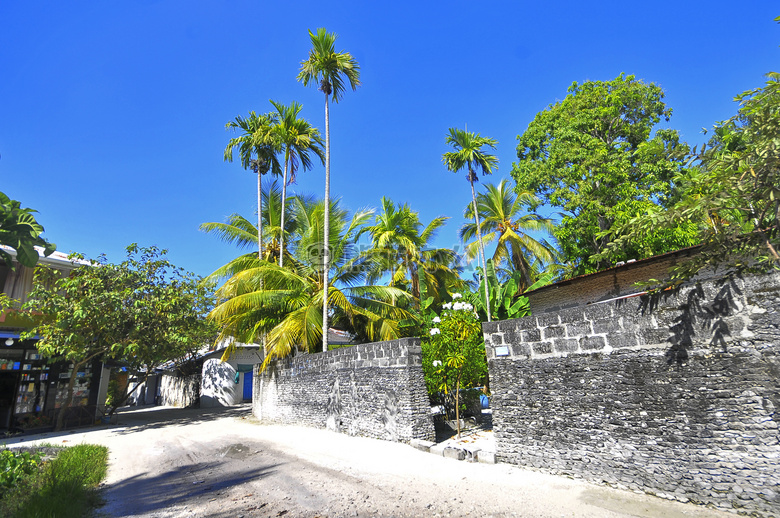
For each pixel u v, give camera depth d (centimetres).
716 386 442
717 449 434
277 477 666
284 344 1259
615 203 1662
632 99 1888
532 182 1894
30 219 985
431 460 710
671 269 486
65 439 1283
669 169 1573
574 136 1806
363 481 612
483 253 1853
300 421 1271
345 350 1080
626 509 443
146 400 3528
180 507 540
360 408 998
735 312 436
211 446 1025
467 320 891
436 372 921
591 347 552
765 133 408
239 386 2486
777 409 402
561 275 1942
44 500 529
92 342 1512
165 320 1570
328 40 1488
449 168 2027
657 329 493
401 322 1652
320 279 1605
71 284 1441
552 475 573
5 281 1552
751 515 403
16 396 1549
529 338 628
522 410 627
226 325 1633
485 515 452
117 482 713
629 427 504
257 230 2059
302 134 1788
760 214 432
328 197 1479
